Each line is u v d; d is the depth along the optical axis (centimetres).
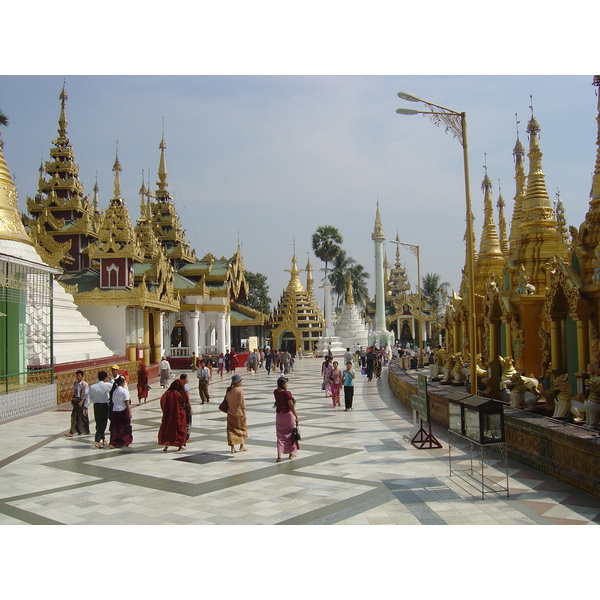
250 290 10038
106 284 3647
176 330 5622
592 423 1041
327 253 8444
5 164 2366
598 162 1220
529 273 1611
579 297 1149
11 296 2208
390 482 1041
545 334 1329
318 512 878
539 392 1318
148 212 5412
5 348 2208
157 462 1256
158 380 3681
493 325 1767
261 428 1723
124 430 1439
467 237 1575
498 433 943
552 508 856
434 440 1362
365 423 1797
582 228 1211
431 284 9406
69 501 959
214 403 2391
